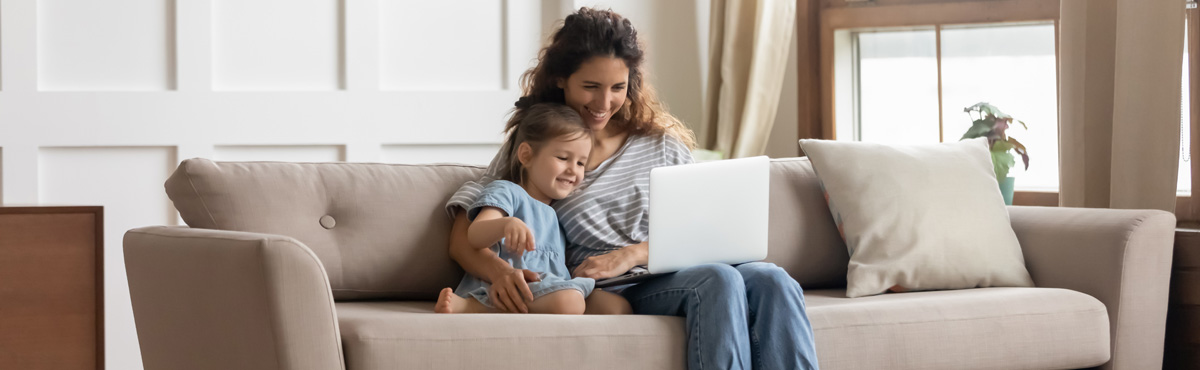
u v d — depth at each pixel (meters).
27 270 2.10
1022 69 3.12
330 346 1.51
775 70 3.33
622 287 1.90
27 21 2.80
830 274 2.36
